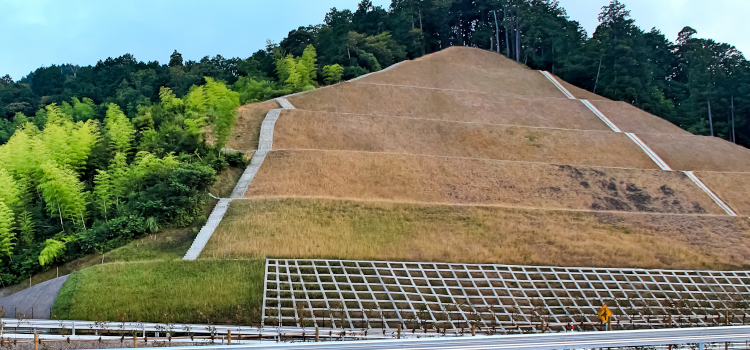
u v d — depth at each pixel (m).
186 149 64.94
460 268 47.91
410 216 56.03
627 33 113.75
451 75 112.94
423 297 42.91
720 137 100.94
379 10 142.12
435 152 76.75
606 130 91.50
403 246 50.56
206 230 50.72
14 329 34.12
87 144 61.72
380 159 69.50
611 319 41.59
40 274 45.69
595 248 53.28
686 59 126.31
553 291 45.56
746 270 52.00
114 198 55.38
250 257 46.44
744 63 109.38
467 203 61.50
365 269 46.31
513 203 62.69
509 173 69.44
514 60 130.00
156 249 47.66
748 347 31.91
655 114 107.00
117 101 106.25
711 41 122.69
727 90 102.75
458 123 86.38
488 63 122.94
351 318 39.22
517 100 102.25
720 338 29.58
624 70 109.19
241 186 60.31
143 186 56.47
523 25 129.00
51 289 41.00
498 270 48.06
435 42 139.62
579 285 47.03
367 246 49.84
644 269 50.47
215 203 56.25
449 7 140.75
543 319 37.84
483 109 96.62
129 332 33.69
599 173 71.69
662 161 79.31
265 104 87.25
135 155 64.75
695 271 50.94
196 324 36.91
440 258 49.31
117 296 39.62
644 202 66.12
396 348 27.28
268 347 25.64
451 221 55.94
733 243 57.00
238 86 104.44
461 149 78.38
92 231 48.75
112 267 43.25
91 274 42.03
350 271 45.84
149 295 40.00
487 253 50.66
